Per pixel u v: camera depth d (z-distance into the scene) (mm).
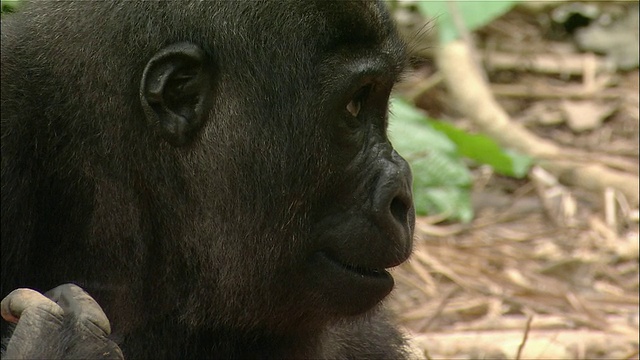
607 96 20453
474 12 17453
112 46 9250
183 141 9219
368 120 9406
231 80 9141
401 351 11555
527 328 12641
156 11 9195
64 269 9727
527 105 20609
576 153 18719
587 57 21672
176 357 9727
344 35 9109
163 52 9086
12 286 9508
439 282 15609
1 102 9430
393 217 9195
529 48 21922
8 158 9336
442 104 20250
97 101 9328
